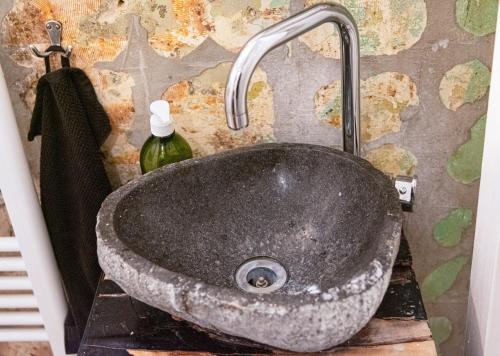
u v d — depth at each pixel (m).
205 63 0.95
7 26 0.93
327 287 0.72
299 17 0.72
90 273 1.07
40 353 1.32
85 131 0.96
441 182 1.04
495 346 0.91
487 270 0.88
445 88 0.95
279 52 0.94
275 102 0.98
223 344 0.78
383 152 1.02
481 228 0.92
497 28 0.82
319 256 0.87
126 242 0.79
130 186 0.85
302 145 0.92
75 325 1.18
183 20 0.92
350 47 0.80
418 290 0.83
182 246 0.89
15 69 0.97
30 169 1.08
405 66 0.93
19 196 1.02
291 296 0.65
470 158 1.01
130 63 0.96
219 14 0.91
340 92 0.97
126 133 1.03
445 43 0.91
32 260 1.10
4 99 0.94
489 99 0.87
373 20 0.90
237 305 0.65
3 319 1.18
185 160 0.91
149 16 0.92
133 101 1.00
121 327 0.81
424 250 1.12
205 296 0.66
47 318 1.18
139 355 0.77
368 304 0.66
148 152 0.96
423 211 1.07
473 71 0.93
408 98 0.96
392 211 0.77
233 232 0.92
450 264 1.13
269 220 0.93
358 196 0.86
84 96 0.97
